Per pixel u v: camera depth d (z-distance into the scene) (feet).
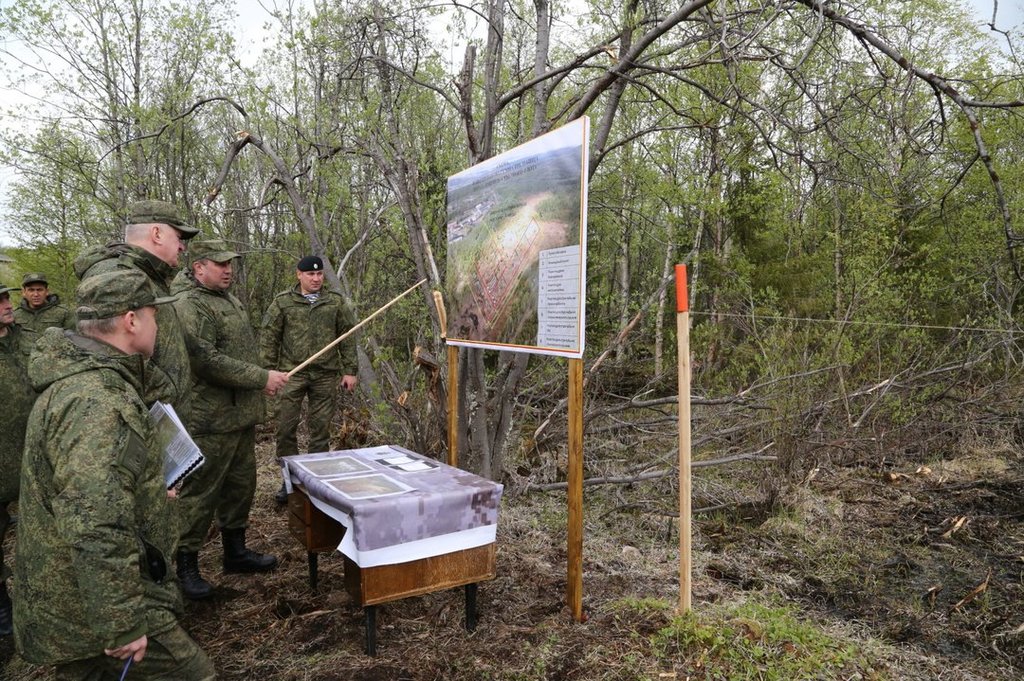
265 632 9.91
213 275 11.74
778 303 31.94
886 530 15.37
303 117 22.76
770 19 9.42
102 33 28.17
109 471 5.69
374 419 16.66
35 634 5.98
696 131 23.48
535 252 10.15
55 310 19.07
